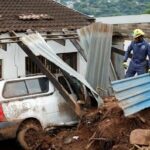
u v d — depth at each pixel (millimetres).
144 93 9219
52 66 14562
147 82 9469
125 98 9156
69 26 19234
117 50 13766
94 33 12883
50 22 19094
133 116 9109
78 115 10773
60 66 11336
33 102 10477
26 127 10258
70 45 18047
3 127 9977
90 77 12570
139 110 8898
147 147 8117
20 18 18484
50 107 10711
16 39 12102
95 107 11336
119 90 9312
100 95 12250
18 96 10344
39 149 10078
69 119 11000
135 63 10836
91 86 12375
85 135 10000
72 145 9781
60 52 17734
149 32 13352
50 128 10641
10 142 10789
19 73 16734
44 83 10898
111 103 10859
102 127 9336
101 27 13023
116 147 8453
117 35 14156
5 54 16328
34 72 17219
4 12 18984
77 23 19984
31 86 10641
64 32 14602
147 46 10656
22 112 10242
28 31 15875
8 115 10062
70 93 11602
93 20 20953
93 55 12734
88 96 11414
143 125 8938
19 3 20484
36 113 10445
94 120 10258
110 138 8922
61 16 20375
